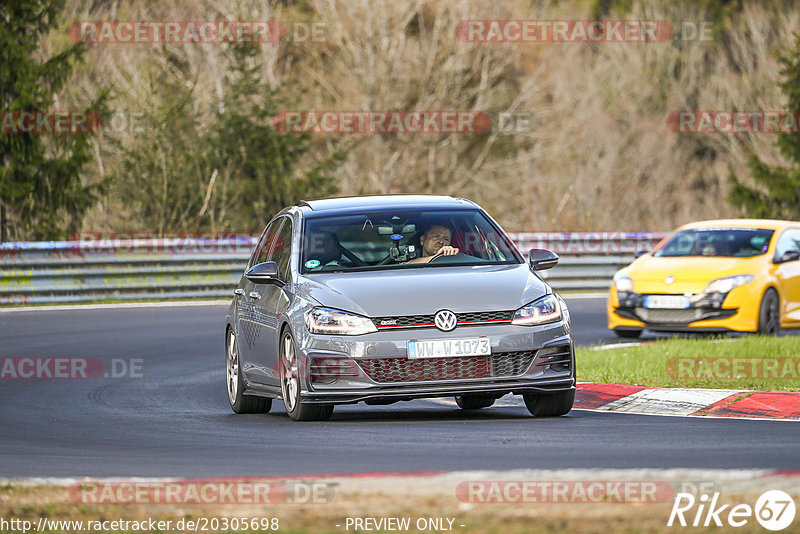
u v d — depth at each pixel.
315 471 26.62
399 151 171.75
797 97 153.25
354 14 166.38
